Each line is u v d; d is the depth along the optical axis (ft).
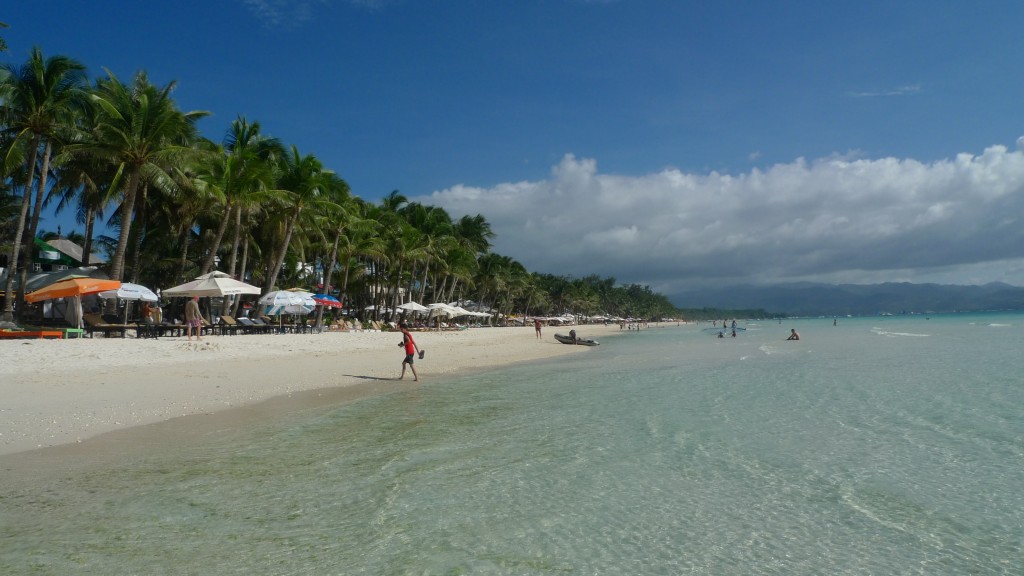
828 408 42.50
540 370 73.72
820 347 118.11
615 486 23.75
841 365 75.77
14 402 36.60
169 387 45.70
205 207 116.16
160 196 115.14
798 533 19.11
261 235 141.90
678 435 33.27
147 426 33.63
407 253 173.37
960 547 18.03
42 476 23.70
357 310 214.07
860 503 21.95
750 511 21.11
